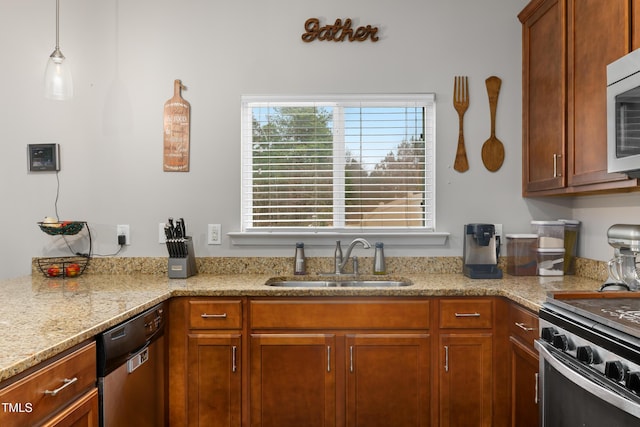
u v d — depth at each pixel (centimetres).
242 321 199
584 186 183
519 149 247
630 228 172
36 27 241
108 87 246
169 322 198
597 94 171
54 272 227
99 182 246
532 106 233
